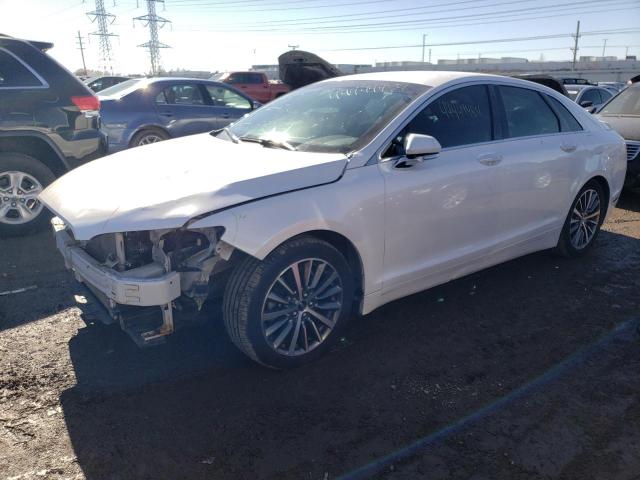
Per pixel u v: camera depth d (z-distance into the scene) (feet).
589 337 12.26
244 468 8.18
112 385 10.15
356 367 10.90
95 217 9.46
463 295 14.38
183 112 31.60
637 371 10.93
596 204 16.99
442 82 12.97
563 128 15.74
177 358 11.12
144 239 9.87
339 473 8.12
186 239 9.90
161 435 8.84
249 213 9.49
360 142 11.37
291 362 10.61
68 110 18.56
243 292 9.80
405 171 11.44
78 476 7.95
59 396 9.78
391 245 11.39
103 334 12.02
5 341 11.64
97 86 62.85
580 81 74.69
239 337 10.04
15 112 17.69
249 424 9.14
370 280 11.28
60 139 18.48
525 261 16.97
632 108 26.78
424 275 12.27
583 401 9.91
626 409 9.70
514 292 14.61
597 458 8.49
